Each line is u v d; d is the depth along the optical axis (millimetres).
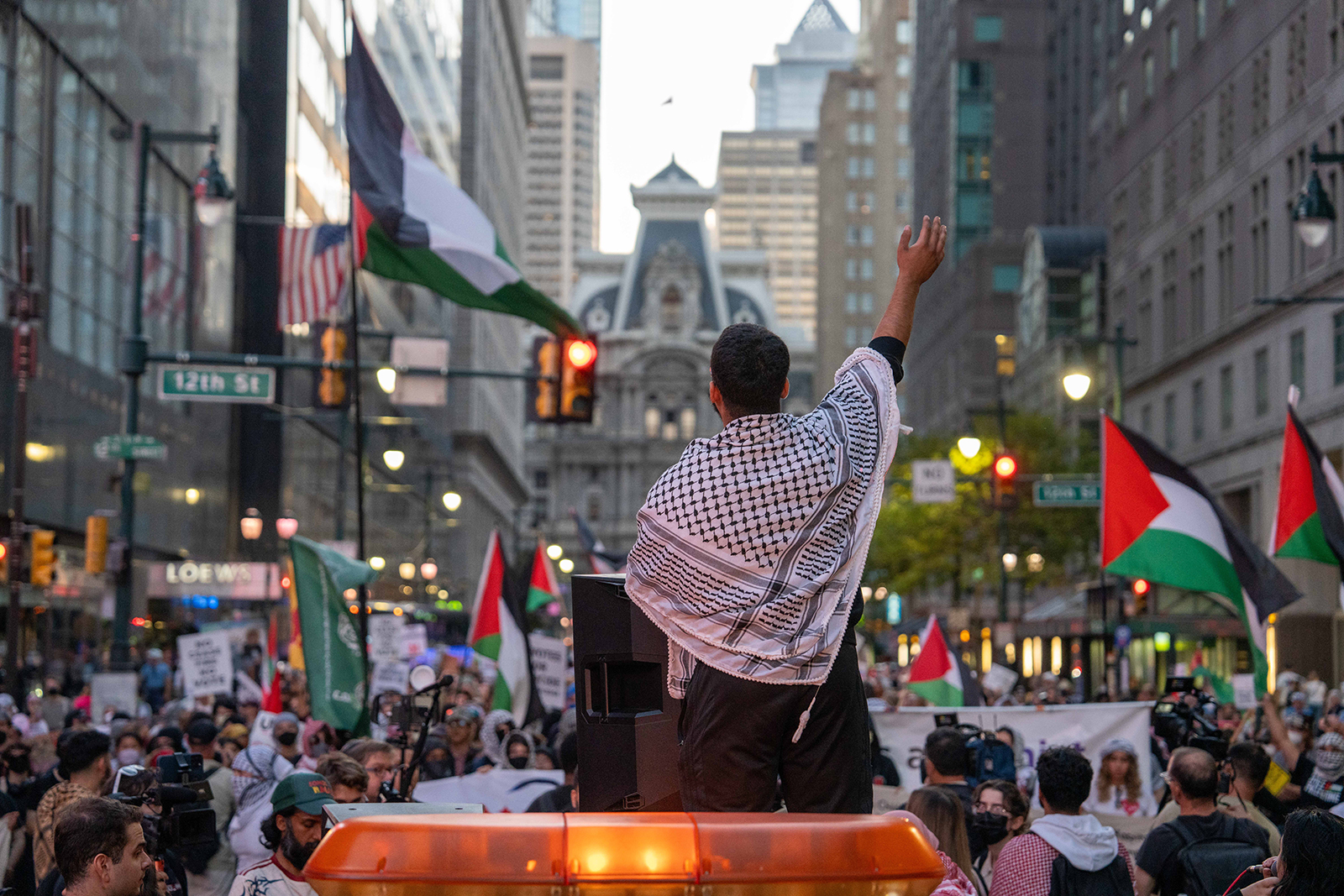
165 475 42312
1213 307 47906
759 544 3289
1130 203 57812
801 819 2854
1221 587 12086
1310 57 40000
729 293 177625
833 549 3373
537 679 18344
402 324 67500
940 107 105812
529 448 176000
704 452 3367
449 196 17031
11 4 30750
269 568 37969
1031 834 6719
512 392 124312
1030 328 75688
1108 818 10062
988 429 53594
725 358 3451
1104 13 66125
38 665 31906
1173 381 52062
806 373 183500
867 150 179500
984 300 88875
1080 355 66188
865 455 3475
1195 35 50000
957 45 99312
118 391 38219
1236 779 8539
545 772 12109
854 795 3393
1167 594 38875
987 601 73500
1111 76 61219
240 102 52188
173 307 43656
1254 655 11984
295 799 6402
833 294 177625
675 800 3525
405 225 16484
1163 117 53688
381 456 66500
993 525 51312
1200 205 49375
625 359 163750
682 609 3336
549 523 156375
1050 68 88188
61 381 33781
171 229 43531
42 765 13055
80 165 35531
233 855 9234
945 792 6453
